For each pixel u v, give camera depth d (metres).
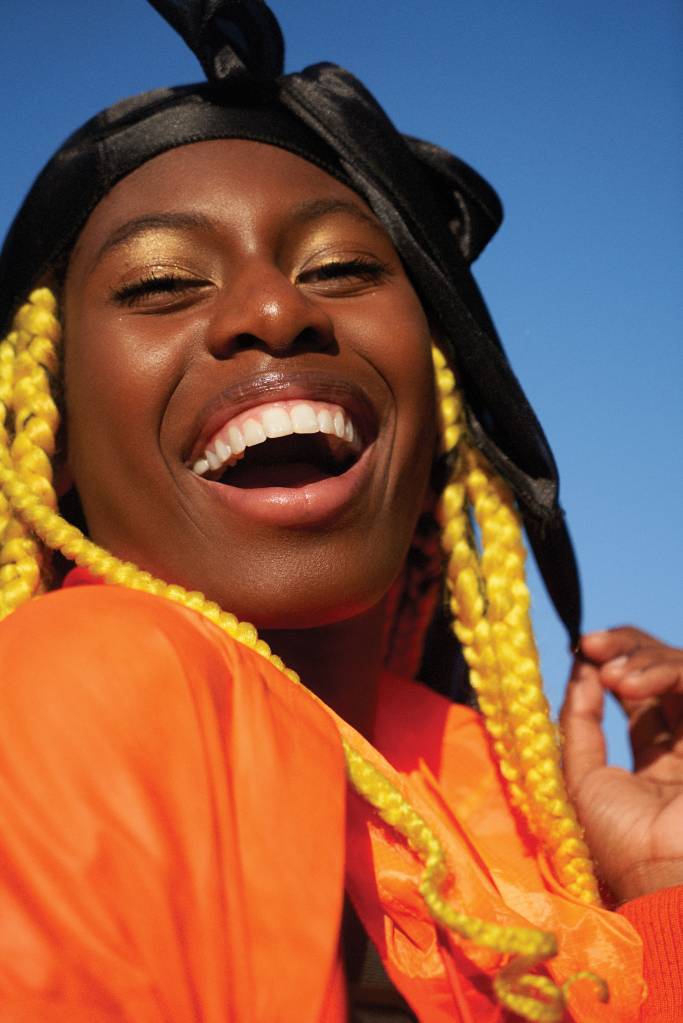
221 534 1.22
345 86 1.39
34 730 0.82
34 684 0.85
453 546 1.47
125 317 1.27
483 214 1.55
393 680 1.52
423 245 1.38
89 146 1.33
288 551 1.20
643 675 1.52
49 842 0.78
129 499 1.26
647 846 1.37
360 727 1.36
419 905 1.10
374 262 1.33
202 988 0.79
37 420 1.34
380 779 1.10
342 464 1.32
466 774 1.43
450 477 1.48
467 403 1.46
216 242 1.27
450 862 1.13
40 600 0.95
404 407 1.29
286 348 1.23
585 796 1.44
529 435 1.42
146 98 1.36
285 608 1.20
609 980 1.18
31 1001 0.72
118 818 0.80
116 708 0.85
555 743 1.39
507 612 1.44
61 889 0.76
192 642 0.94
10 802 0.79
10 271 1.41
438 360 1.44
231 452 1.24
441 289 1.38
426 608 1.63
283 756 0.94
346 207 1.33
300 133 1.35
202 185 1.28
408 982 1.10
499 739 1.40
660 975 1.19
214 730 0.89
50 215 1.35
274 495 1.20
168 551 1.24
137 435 1.24
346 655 1.31
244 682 0.96
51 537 1.24
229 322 1.21
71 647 0.87
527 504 1.45
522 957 0.93
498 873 1.23
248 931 0.85
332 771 0.96
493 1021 1.09
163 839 0.80
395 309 1.31
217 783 0.87
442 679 1.67
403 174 1.38
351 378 1.26
